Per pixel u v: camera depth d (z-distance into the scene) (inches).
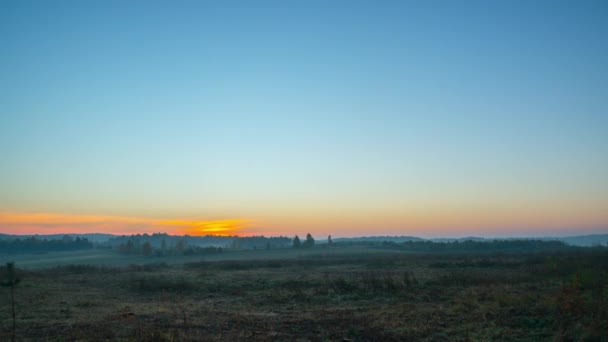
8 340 552.4
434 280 1200.2
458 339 514.6
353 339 532.4
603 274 956.0
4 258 5128.0
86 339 543.5
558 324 541.6
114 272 2028.8
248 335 558.6
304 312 768.3
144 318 708.7
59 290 1213.7
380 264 2289.6
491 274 1360.7
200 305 888.3
